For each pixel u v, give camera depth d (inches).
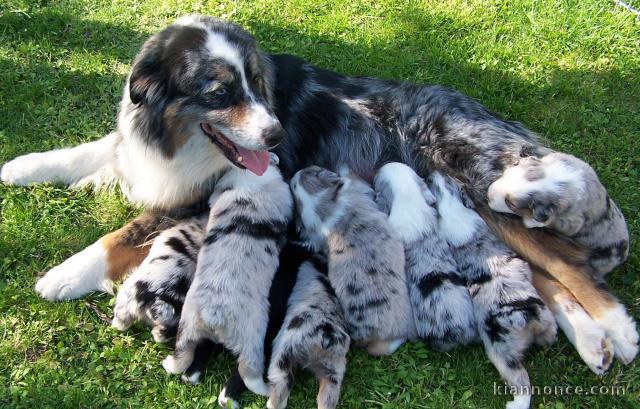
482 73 60.0
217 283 42.6
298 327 42.2
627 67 59.9
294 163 51.7
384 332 43.8
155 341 45.3
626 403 43.3
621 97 58.5
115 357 45.0
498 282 44.2
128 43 61.4
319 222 46.0
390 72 60.1
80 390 43.6
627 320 44.6
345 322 44.1
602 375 43.9
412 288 45.0
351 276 44.1
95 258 47.4
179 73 45.5
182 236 46.0
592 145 55.6
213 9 63.5
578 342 43.9
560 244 46.0
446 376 44.4
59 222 51.0
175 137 47.3
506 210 45.9
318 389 43.6
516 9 63.3
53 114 56.5
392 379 44.3
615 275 48.5
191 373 43.3
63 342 45.5
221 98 45.7
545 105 58.2
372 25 63.1
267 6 63.9
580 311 44.3
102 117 56.9
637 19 62.3
